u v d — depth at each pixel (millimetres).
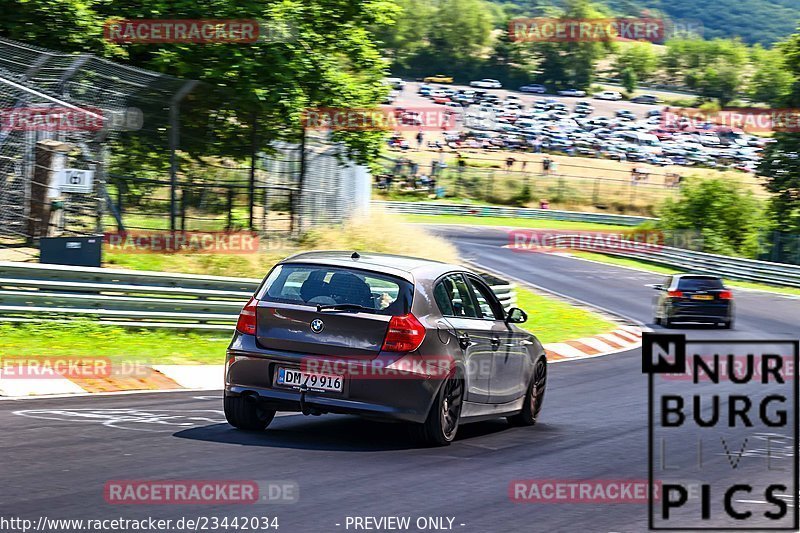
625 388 48875
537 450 31016
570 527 21281
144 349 48312
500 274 125062
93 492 21922
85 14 76312
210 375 44469
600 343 72438
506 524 21188
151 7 77188
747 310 109250
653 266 169750
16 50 64938
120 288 51406
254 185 80188
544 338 72312
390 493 23344
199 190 77062
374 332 29172
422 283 30484
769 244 178500
